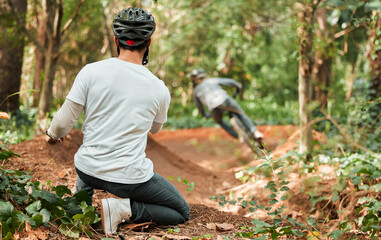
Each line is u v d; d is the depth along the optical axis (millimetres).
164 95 3322
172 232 3346
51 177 4531
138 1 12688
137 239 3176
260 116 15961
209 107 8422
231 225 3730
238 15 13531
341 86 12039
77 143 5676
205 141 10906
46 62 7598
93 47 15766
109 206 3197
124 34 3211
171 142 11164
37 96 11656
